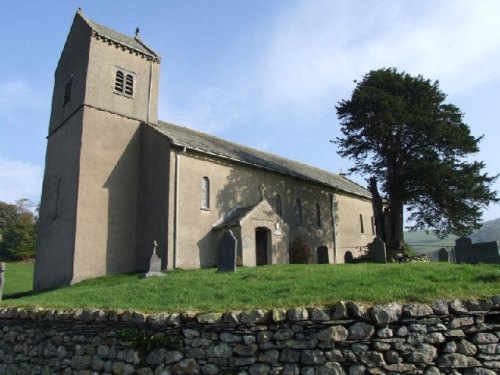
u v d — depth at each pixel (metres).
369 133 30.47
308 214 32.97
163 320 8.18
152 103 27.98
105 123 25.42
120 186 25.14
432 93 30.89
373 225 41.16
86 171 24.00
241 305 8.69
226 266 16.05
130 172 25.73
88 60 25.56
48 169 27.70
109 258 23.80
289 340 7.20
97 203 24.05
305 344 7.08
